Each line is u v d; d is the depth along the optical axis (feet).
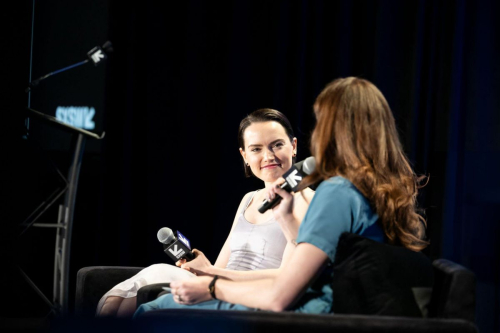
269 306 7.02
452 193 15.76
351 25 17.20
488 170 15.83
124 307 9.87
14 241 17.03
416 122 16.24
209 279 7.61
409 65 16.56
